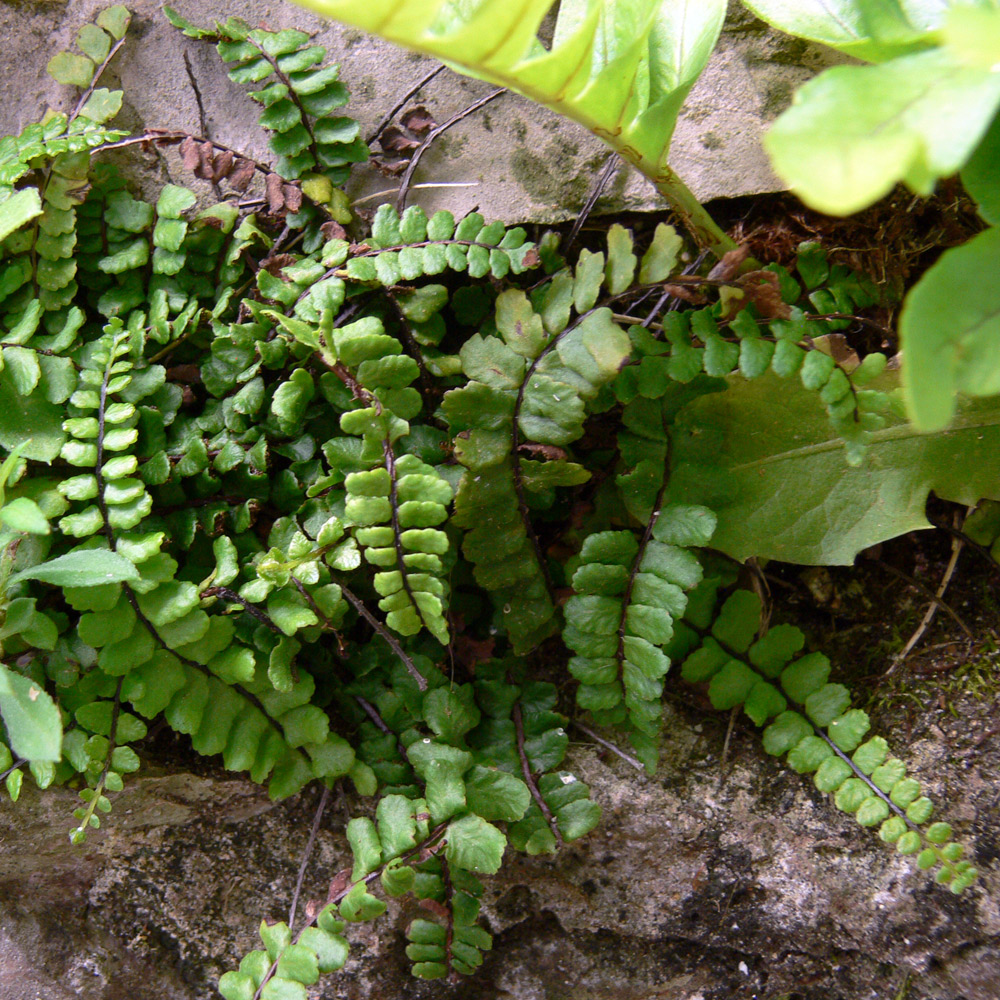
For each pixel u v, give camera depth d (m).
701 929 0.40
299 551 0.35
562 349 0.34
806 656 0.37
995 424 0.35
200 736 0.35
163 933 0.40
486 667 0.37
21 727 0.33
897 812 0.37
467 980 0.40
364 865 0.36
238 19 0.37
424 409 0.37
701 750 0.39
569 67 0.32
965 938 0.38
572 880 0.40
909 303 0.28
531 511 0.37
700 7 0.34
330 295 0.36
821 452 0.36
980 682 0.38
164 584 0.35
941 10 0.33
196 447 0.36
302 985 0.36
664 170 0.34
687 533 0.35
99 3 0.38
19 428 0.36
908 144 0.27
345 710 0.37
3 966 0.40
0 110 0.38
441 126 0.37
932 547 0.39
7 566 0.35
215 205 0.37
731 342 0.34
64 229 0.37
